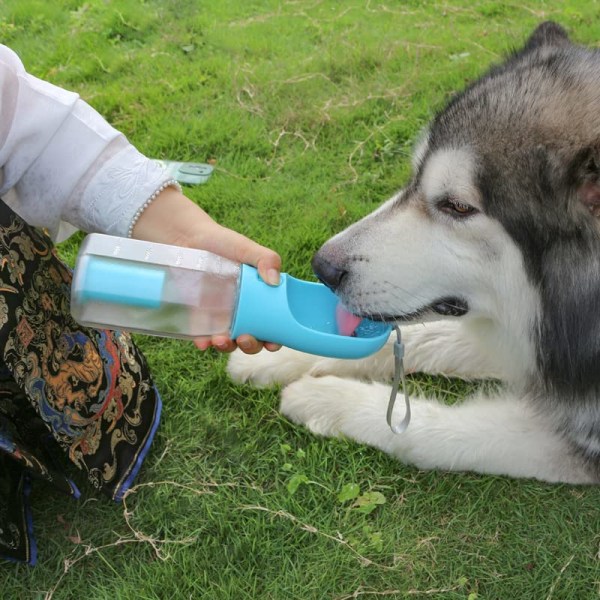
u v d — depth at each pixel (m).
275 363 1.09
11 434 0.88
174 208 0.89
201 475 0.99
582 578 0.91
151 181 0.88
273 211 1.33
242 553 0.92
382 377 1.13
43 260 0.85
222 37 1.89
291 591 0.90
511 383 1.04
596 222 0.83
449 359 1.10
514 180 0.85
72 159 0.86
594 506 0.97
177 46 1.87
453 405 1.06
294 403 1.04
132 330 0.82
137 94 1.64
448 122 0.91
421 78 1.67
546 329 0.91
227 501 0.96
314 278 1.22
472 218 0.88
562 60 0.92
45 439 0.96
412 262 0.91
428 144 0.93
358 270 0.91
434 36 1.89
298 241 1.27
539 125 0.85
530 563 0.92
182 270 0.81
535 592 0.90
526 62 0.94
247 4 2.11
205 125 1.54
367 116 1.57
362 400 1.03
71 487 0.90
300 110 1.58
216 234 0.87
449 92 1.60
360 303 0.91
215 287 0.82
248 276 0.82
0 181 0.85
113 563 0.92
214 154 1.49
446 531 0.95
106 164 0.87
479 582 0.91
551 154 0.83
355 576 0.91
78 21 2.00
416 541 0.94
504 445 0.98
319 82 1.68
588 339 0.89
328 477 0.99
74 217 0.90
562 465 0.98
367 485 0.99
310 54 1.82
